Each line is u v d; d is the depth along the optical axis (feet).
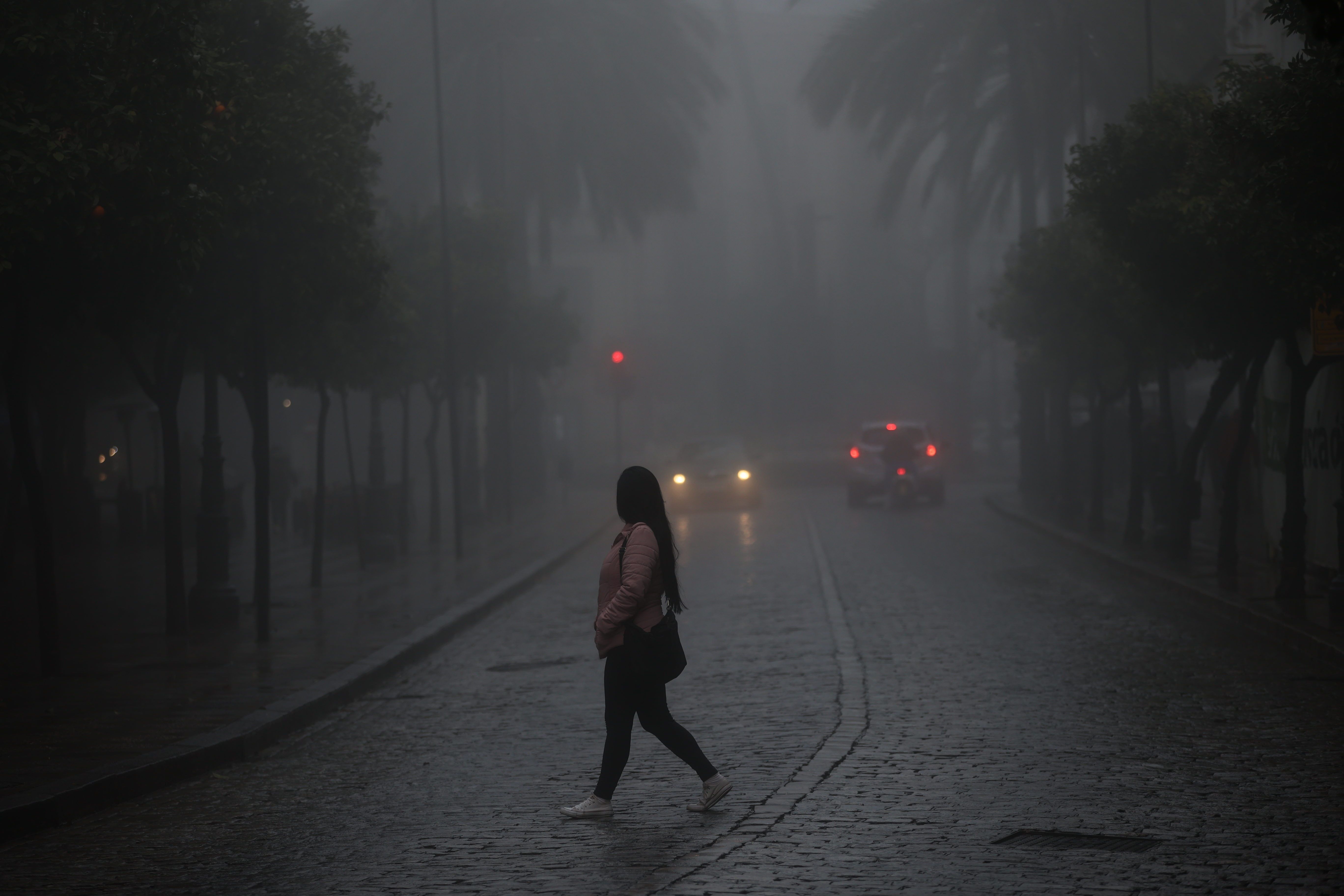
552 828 28.53
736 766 34.17
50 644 49.42
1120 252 62.59
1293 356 60.49
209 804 32.58
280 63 57.57
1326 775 30.89
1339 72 28.45
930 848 25.58
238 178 51.34
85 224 43.42
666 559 29.91
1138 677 45.73
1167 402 87.76
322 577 87.92
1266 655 49.67
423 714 44.65
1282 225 49.98
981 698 42.57
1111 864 24.20
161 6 43.39
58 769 33.91
